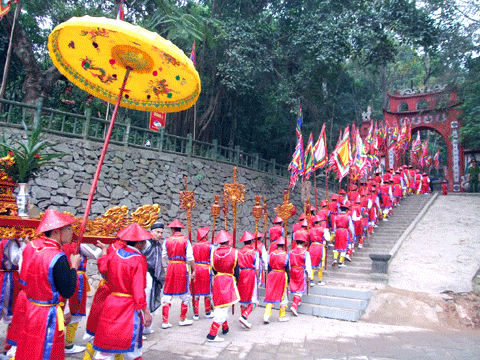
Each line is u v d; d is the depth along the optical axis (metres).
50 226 3.10
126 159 10.95
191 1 15.55
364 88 29.67
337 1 15.55
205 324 6.37
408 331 6.21
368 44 14.75
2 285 4.04
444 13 16.59
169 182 12.01
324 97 18.45
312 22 15.16
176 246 6.23
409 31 15.00
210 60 17.14
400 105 26.52
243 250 6.41
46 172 8.94
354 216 10.93
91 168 9.95
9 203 4.14
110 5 15.43
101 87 4.44
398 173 17.42
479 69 18.09
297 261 7.29
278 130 22.38
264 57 15.81
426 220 12.94
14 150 4.24
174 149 13.02
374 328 6.38
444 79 18.20
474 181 22.72
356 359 4.59
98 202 9.80
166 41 3.40
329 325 6.53
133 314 3.44
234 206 6.55
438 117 24.89
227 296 5.36
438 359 4.67
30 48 11.95
